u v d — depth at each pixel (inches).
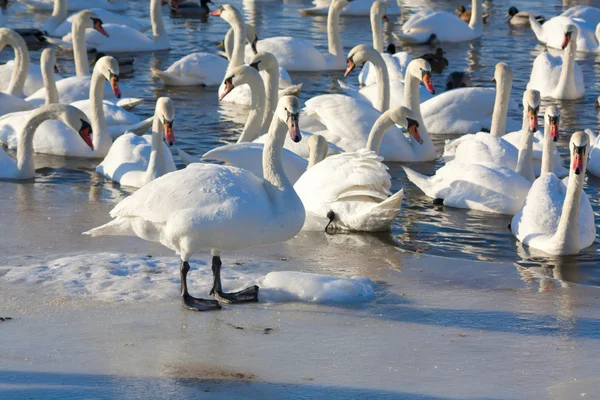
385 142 792.3
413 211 646.5
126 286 453.1
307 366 370.9
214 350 384.8
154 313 422.9
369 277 493.7
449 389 351.6
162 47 1337.4
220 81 1119.6
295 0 1888.5
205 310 427.5
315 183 597.3
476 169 658.8
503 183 647.8
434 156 809.5
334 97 797.2
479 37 1508.4
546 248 560.1
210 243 424.2
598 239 591.2
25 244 526.3
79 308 425.1
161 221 421.1
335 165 596.1
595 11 1562.5
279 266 505.0
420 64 788.6
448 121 907.4
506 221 626.8
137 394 342.0
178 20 1619.1
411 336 406.3
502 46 1414.9
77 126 698.2
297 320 421.7
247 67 789.2
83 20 1051.9
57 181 697.0
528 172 710.5
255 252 531.5
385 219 577.9
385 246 560.1
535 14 1723.7
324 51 1333.7
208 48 1354.6
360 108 786.8
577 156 540.4
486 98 922.1
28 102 895.1
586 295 475.2
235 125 900.6
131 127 824.9
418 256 540.7
